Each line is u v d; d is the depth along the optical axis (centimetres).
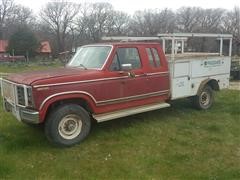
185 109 945
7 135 701
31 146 644
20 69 3766
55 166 559
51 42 7831
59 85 625
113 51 719
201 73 923
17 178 512
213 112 923
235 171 541
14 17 8369
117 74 711
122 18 7762
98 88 680
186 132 740
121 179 514
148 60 780
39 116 607
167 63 822
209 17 7556
